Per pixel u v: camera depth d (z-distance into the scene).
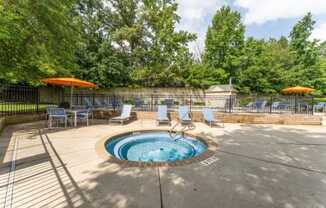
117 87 18.81
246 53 21.50
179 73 20.16
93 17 18.36
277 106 13.20
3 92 8.45
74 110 8.97
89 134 6.93
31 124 8.65
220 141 6.26
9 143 5.55
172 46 19.91
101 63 17.86
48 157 4.46
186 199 2.79
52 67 11.91
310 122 10.22
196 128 8.52
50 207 2.57
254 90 21.50
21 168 3.81
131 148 6.62
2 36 7.28
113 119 9.42
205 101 16.02
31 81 11.38
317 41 21.73
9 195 2.84
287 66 23.61
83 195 2.87
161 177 3.51
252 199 2.83
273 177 3.60
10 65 9.02
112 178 3.44
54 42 9.05
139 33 19.08
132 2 19.12
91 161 4.24
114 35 17.92
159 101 14.97
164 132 8.04
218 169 3.93
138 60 19.97
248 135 7.23
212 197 2.86
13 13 7.73
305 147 5.68
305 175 3.71
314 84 21.36
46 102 17.89
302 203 2.75
